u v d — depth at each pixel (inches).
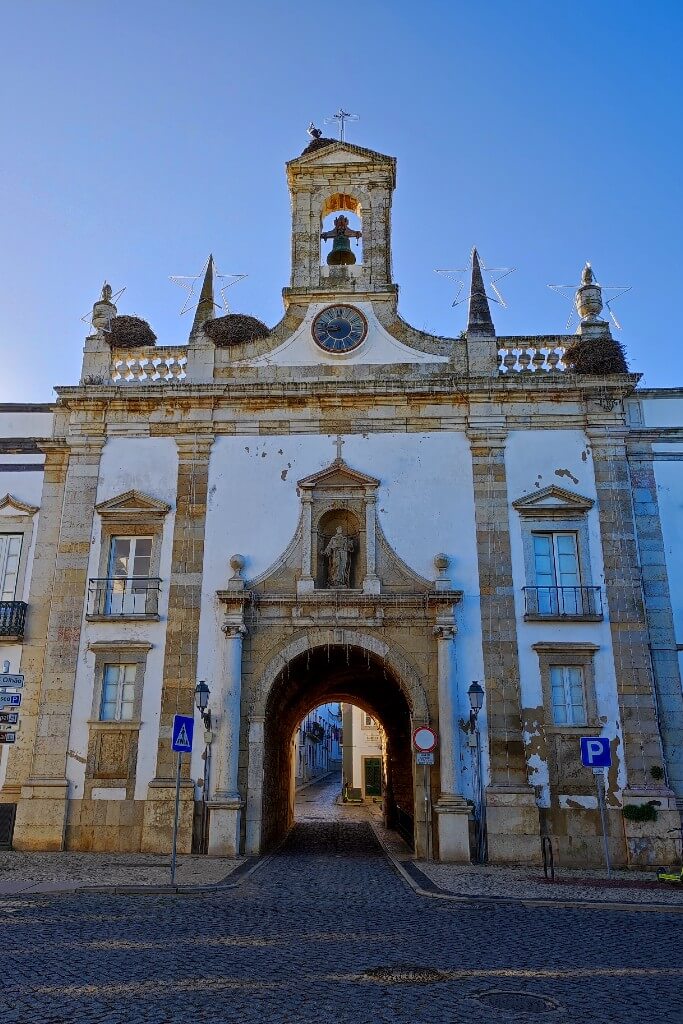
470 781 653.3
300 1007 240.5
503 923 386.0
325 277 819.4
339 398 757.3
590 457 737.0
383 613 700.0
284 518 733.9
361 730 1481.3
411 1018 232.5
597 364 749.9
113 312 832.3
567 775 655.1
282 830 855.1
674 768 669.9
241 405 763.4
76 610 715.4
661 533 728.3
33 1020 222.4
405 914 406.6
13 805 679.1
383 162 845.2
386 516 728.3
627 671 676.7
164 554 727.7
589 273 813.9
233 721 671.8
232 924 364.8
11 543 764.0
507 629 690.8
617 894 479.2
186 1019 226.2
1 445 783.1
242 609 700.7
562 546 720.3
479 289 803.4
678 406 766.5
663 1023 232.2
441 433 749.3
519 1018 234.7
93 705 690.2
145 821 657.0
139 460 757.3
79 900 426.0
